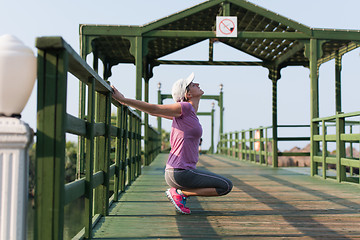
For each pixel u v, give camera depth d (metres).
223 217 3.57
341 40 9.02
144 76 12.38
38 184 1.81
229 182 3.38
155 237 2.81
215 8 9.46
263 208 4.06
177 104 3.18
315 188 5.92
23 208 1.72
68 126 2.03
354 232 3.01
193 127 3.26
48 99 1.81
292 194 5.21
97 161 3.54
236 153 17.41
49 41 1.75
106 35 8.77
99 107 3.46
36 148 1.81
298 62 11.81
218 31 8.88
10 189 1.68
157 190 5.46
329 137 7.36
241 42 11.45
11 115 1.78
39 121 1.81
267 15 8.96
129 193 5.14
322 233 2.97
